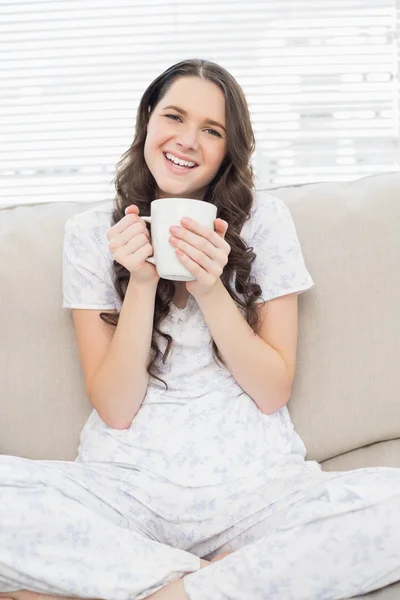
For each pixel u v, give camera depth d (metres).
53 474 1.18
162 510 1.27
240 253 1.41
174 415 1.33
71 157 2.02
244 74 2.00
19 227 1.57
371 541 1.03
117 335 1.33
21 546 1.06
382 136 1.99
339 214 1.51
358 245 1.48
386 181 1.55
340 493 1.07
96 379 1.36
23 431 1.45
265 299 1.42
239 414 1.34
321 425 1.44
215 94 1.40
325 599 1.05
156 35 2.00
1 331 1.47
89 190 2.03
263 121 1.99
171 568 1.10
